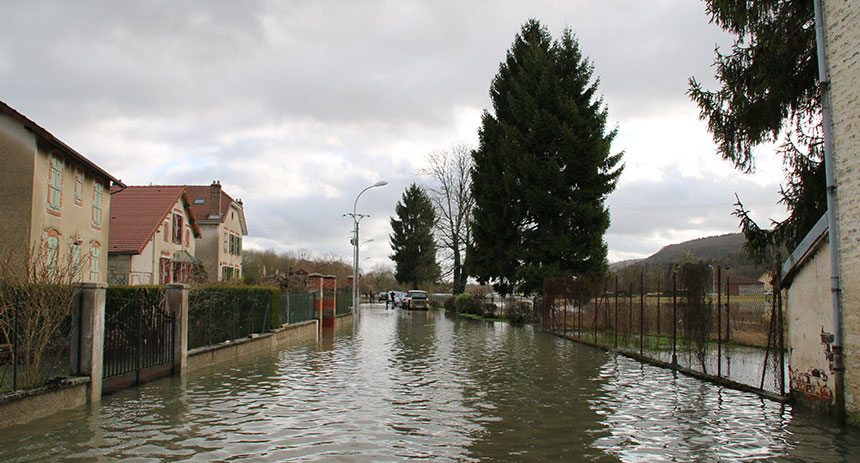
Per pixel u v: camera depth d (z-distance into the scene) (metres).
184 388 11.16
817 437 7.69
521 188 33.56
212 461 6.45
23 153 20.25
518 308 34.00
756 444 7.34
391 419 8.55
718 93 13.17
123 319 10.87
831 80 8.75
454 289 53.38
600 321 23.41
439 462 6.48
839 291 8.59
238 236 52.06
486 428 8.04
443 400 10.04
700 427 8.20
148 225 32.72
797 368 9.76
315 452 6.82
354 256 43.34
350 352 18.08
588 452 6.94
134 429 7.85
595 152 32.00
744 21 11.85
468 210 51.91
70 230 22.94
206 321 14.91
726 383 11.59
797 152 12.84
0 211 20.03
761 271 14.55
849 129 8.40
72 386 9.12
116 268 30.91
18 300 8.43
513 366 14.67
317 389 11.11
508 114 38.72
